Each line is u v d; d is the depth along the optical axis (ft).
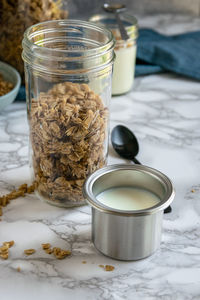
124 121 2.76
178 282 1.89
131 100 2.96
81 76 2.02
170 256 1.99
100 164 2.18
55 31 2.13
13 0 2.69
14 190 2.26
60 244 2.03
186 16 3.91
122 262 1.96
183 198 2.26
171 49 3.18
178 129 2.71
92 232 1.99
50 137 2.04
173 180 2.35
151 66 3.18
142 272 1.92
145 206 1.98
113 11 2.95
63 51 1.96
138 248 1.92
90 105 2.03
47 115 2.02
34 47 1.98
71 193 2.15
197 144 2.60
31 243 2.03
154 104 2.93
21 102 2.91
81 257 1.97
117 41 2.81
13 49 2.81
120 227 1.88
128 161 2.47
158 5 3.91
